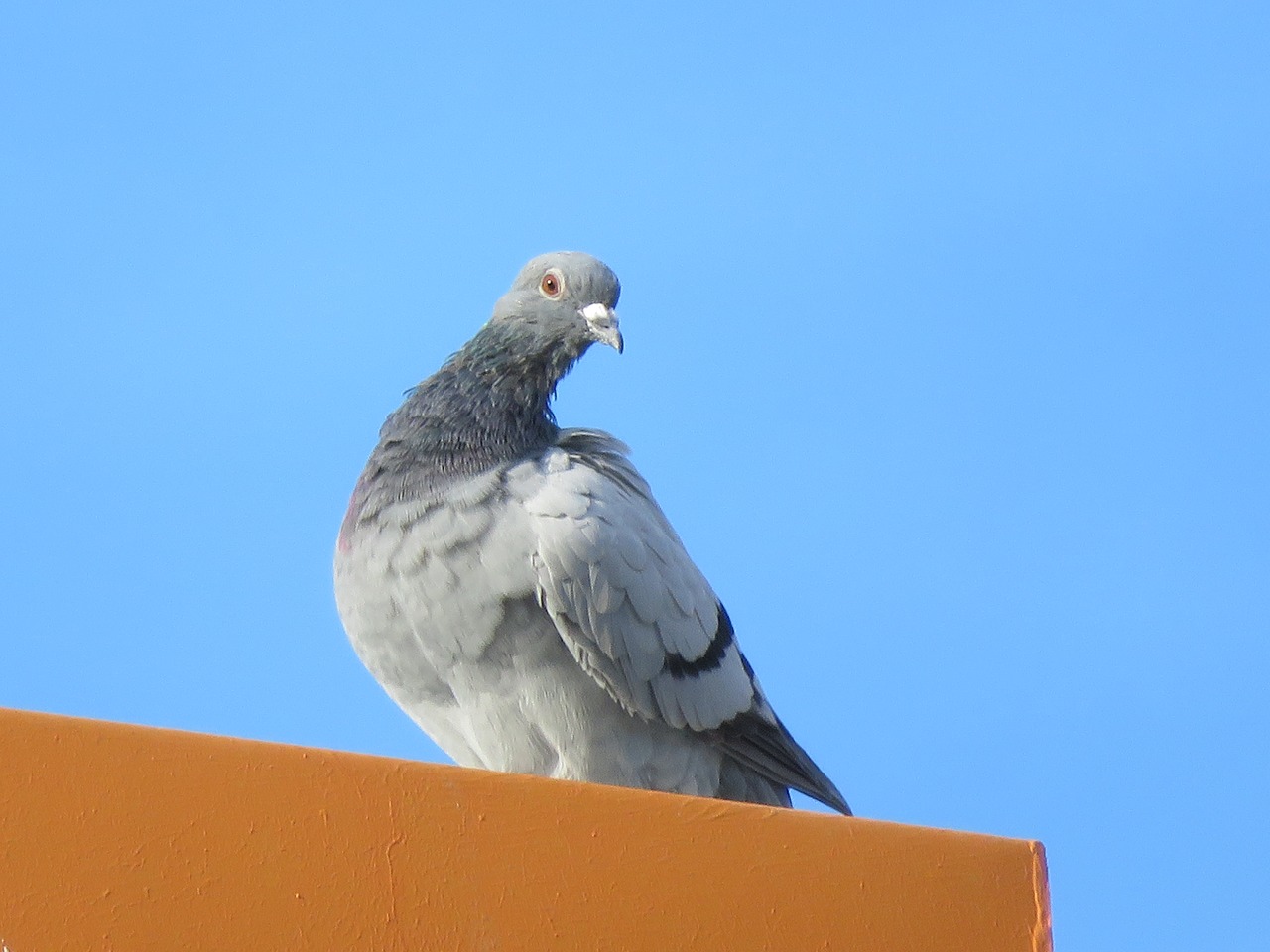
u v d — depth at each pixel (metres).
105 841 7.40
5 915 7.20
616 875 8.08
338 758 7.84
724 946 8.12
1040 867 8.73
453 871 7.82
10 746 7.44
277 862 7.58
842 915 8.35
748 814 8.41
